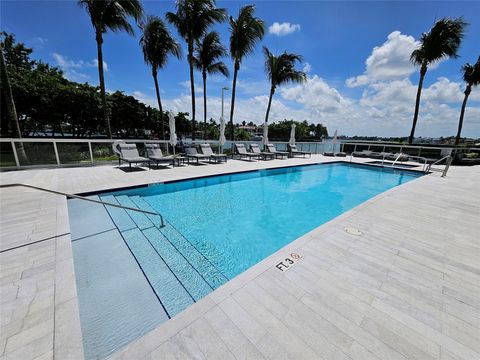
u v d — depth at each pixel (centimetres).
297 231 394
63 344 127
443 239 275
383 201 443
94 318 165
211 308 153
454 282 191
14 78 1447
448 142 1680
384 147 1298
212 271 247
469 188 571
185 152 912
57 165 713
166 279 219
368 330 139
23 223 297
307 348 126
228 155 1120
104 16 900
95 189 474
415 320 148
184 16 1156
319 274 197
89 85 1973
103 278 214
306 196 605
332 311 154
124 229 322
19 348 123
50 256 221
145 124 2330
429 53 1264
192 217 430
